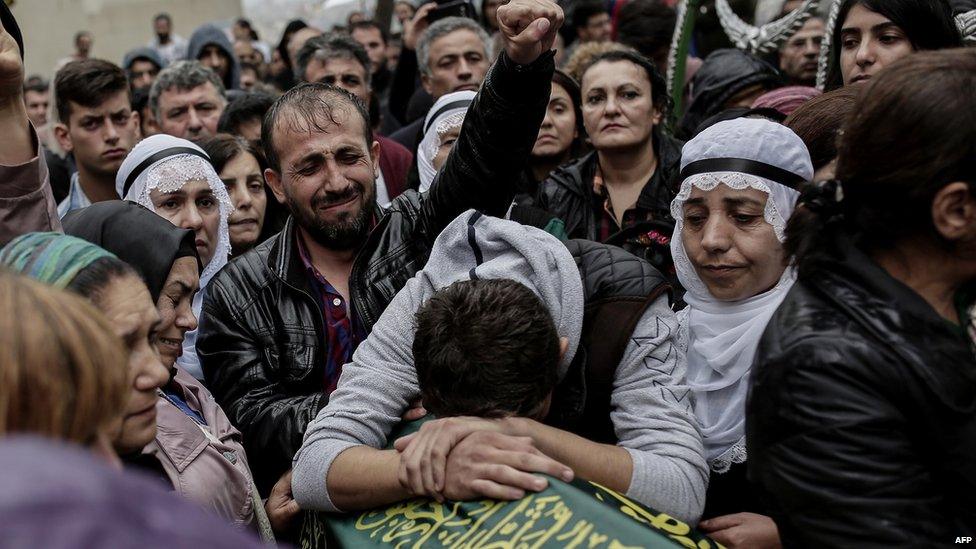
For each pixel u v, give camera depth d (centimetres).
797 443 137
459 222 196
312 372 236
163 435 186
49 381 89
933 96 132
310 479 183
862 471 132
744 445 193
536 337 168
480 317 167
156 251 200
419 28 551
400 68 564
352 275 242
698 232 199
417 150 365
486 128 222
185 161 296
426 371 171
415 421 192
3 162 207
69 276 152
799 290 146
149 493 68
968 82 132
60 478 63
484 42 453
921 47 263
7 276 94
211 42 695
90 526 61
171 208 293
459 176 229
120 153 386
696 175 195
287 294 241
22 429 89
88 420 92
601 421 193
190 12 1122
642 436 182
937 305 142
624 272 195
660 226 255
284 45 707
